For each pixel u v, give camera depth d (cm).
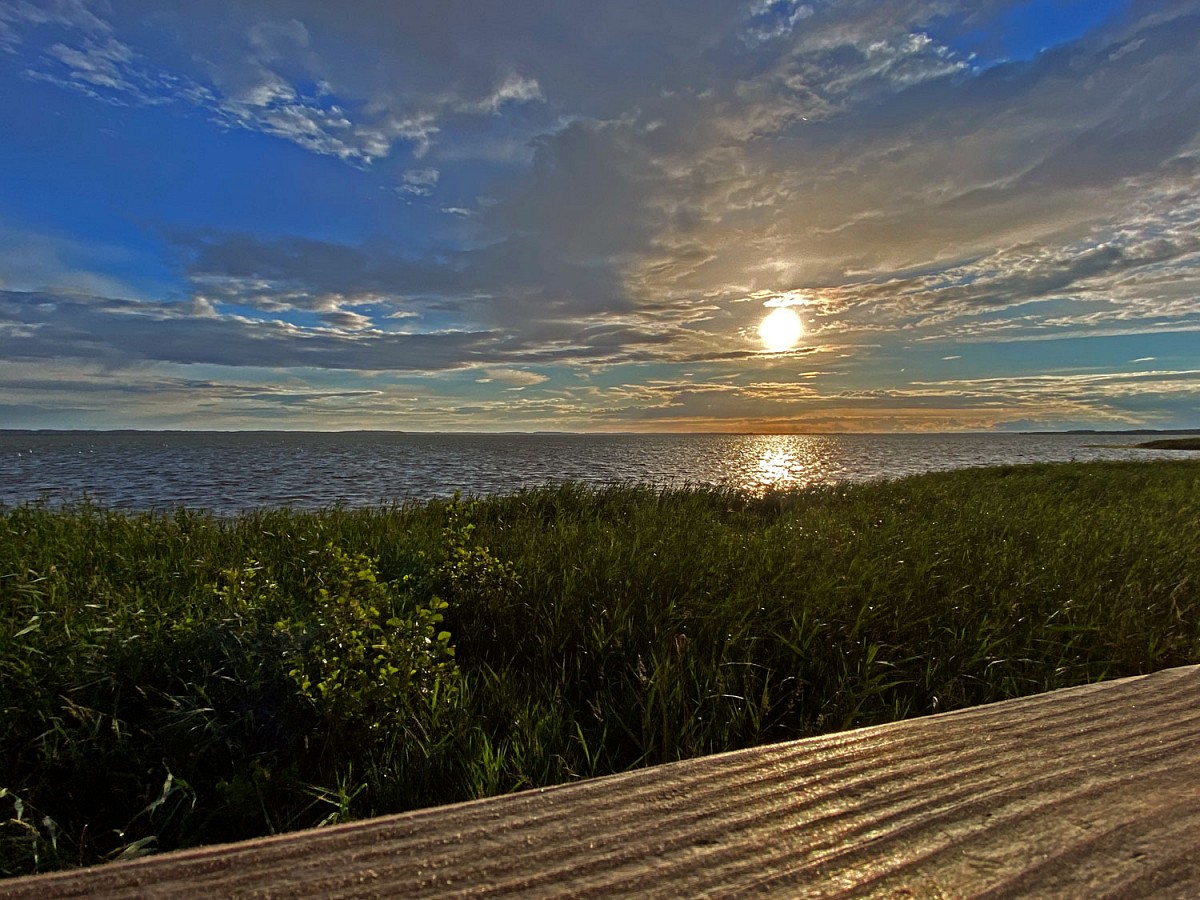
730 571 406
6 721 226
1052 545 491
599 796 66
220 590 341
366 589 306
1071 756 77
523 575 402
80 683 248
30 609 331
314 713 245
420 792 214
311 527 585
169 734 229
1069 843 59
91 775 221
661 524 607
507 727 254
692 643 301
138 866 52
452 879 53
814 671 293
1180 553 471
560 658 317
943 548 466
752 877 54
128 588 366
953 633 314
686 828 61
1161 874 55
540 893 51
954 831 61
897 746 79
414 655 261
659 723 249
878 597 349
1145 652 305
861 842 59
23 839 183
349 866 54
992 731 84
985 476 1532
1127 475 1456
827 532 531
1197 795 68
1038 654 305
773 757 76
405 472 2392
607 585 373
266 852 55
